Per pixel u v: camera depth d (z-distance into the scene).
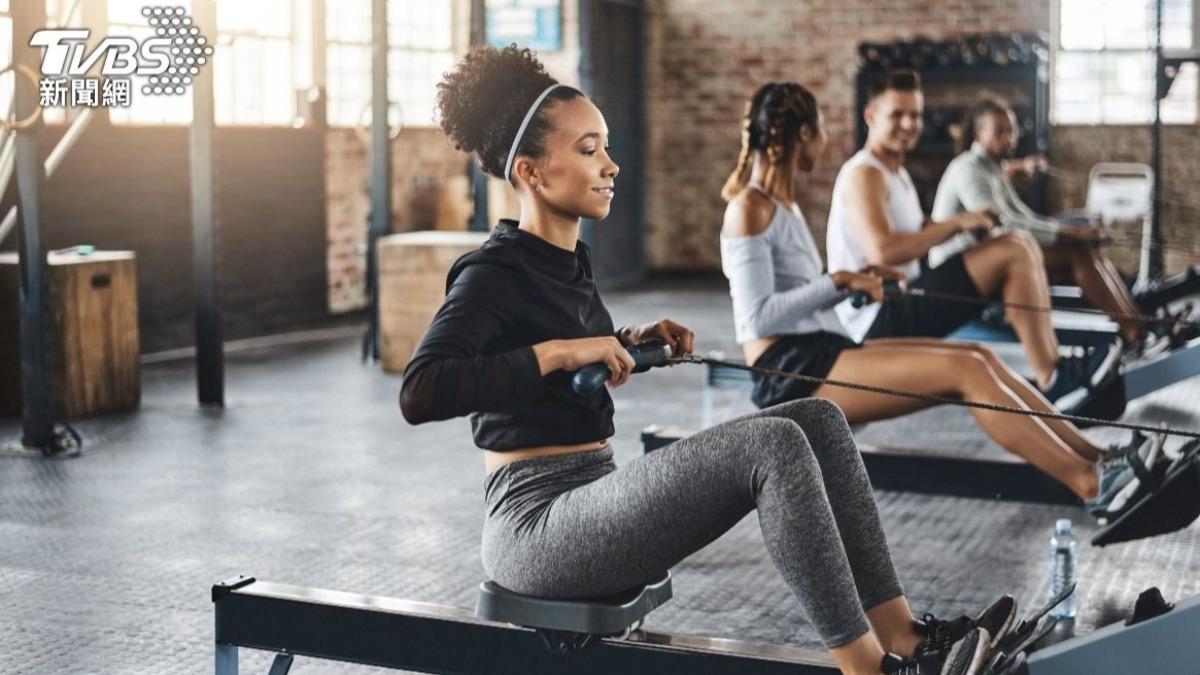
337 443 6.20
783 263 4.44
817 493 2.11
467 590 4.09
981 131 6.63
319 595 2.69
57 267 6.69
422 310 8.04
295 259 10.07
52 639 3.63
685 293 11.94
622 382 2.28
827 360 4.32
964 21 12.30
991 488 4.49
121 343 7.01
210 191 6.98
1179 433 2.64
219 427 6.58
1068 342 6.35
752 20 12.86
